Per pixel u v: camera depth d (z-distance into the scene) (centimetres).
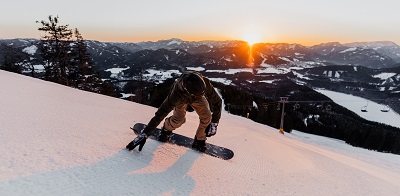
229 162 365
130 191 207
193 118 846
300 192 308
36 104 457
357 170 548
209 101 351
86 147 274
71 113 442
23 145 242
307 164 484
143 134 301
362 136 7181
